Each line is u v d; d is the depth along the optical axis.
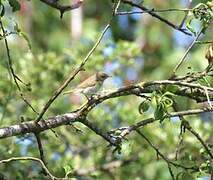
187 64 19.95
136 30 22.31
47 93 15.20
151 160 14.66
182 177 9.73
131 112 15.05
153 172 15.91
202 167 9.69
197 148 13.72
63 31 21.86
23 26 20.64
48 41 21.58
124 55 15.53
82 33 21.42
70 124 9.48
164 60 21.16
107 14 22.75
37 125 9.33
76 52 15.73
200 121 14.61
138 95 9.31
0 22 9.40
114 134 9.53
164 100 8.99
